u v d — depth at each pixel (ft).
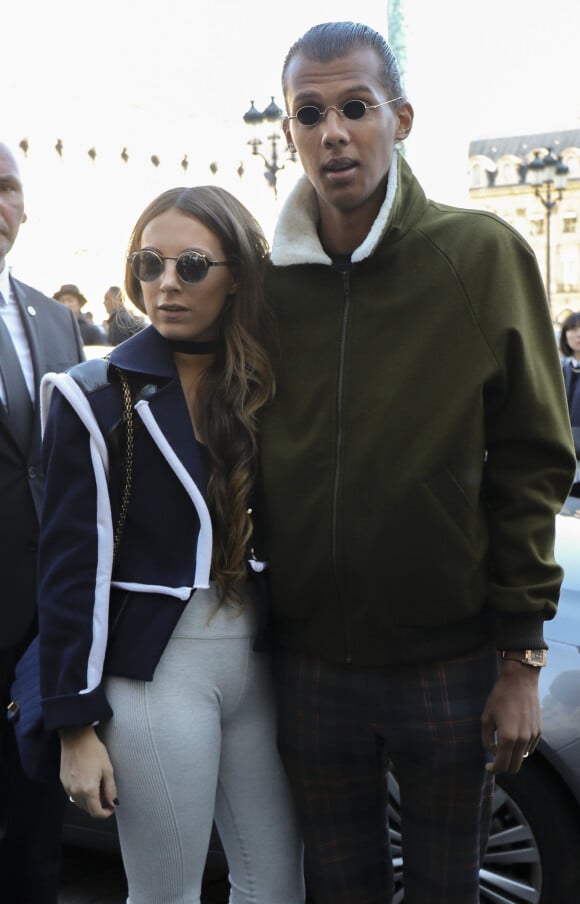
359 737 6.39
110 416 6.11
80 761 6.02
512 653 6.13
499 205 246.27
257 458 6.28
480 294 6.01
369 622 6.16
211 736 6.21
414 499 5.95
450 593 6.07
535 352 6.13
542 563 6.06
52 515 6.13
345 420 6.08
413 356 6.02
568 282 240.73
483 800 6.54
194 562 6.15
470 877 6.45
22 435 8.13
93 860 10.73
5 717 8.12
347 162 6.10
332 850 6.56
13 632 8.00
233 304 6.39
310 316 6.33
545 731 8.31
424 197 6.38
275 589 6.35
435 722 6.20
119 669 6.07
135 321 7.16
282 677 6.53
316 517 6.11
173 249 6.28
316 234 6.44
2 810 8.26
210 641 6.21
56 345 8.70
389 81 6.24
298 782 6.54
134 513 6.15
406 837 6.56
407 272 6.11
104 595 6.07
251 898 6.65
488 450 6.27
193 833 6.20
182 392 6.29
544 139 251.39
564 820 8.35
